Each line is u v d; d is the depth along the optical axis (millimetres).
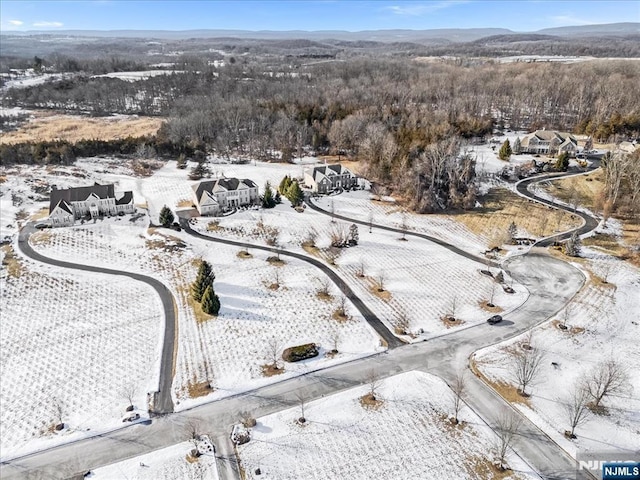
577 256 80562
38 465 41906
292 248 85312
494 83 196500
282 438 44719
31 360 55375
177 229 91062
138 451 43281
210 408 48438
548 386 51031
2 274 73375
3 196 102312
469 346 58031
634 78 198750
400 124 140000
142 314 64688
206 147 142250
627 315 63812
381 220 97625
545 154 130500
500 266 78188
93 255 80312
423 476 40969
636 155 105000
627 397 49406
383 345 58438
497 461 42125
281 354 56594
